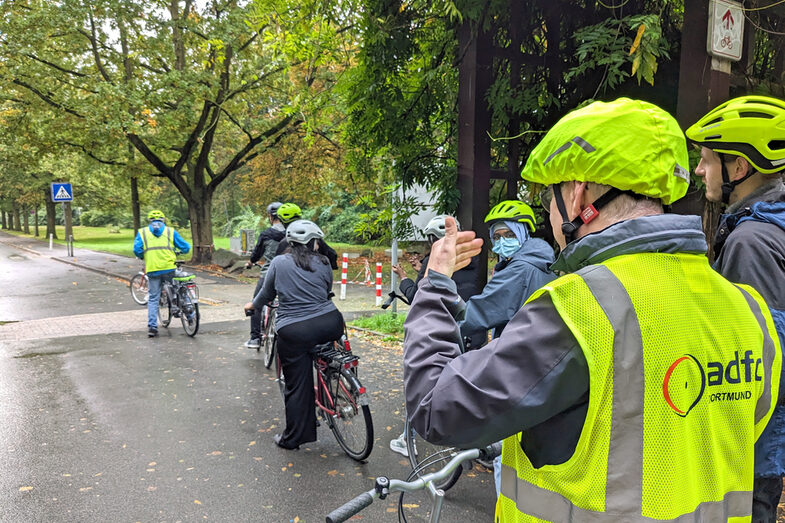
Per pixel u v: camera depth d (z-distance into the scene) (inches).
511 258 118.6
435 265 47.8
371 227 253.3
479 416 38.8
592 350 36.3
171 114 650.2
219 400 218.4
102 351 299.9
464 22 180.9
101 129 616.1
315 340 161.5
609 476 36.8
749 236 66.7
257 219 1483.8
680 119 128.8
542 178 45.8
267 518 132.3
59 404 214.5
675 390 37.3
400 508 78.3
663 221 40.2
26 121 719.1
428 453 166.1
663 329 37.6
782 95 153.9
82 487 147.8
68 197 868.6
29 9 631.2
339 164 819.4
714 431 39.7
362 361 272.2
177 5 692.7
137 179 916.6
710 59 123.8
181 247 340.8
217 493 144.3
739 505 41.6
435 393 40.8
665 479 36.8
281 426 190.7
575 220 44.1
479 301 113.6
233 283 590.2
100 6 613.0
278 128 743.1
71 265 818.8
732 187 77.9
